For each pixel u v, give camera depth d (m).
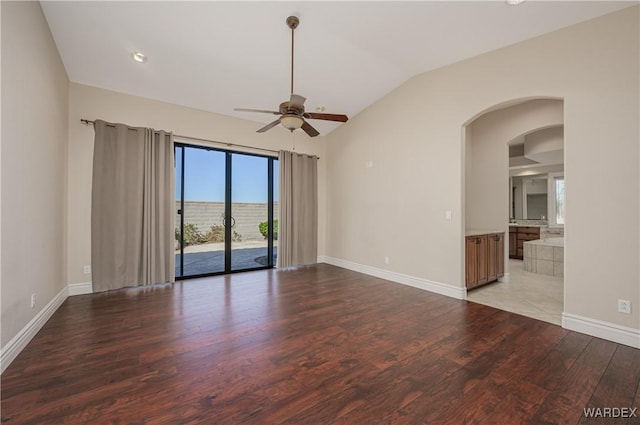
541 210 7.34
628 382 1.77
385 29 2.91
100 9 2.54
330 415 1.48
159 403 1.56
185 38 2.98
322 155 5.93
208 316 2.88
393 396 1.63
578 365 1.97
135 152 3.82
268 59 3.42
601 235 2.40
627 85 2.28
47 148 2.66
